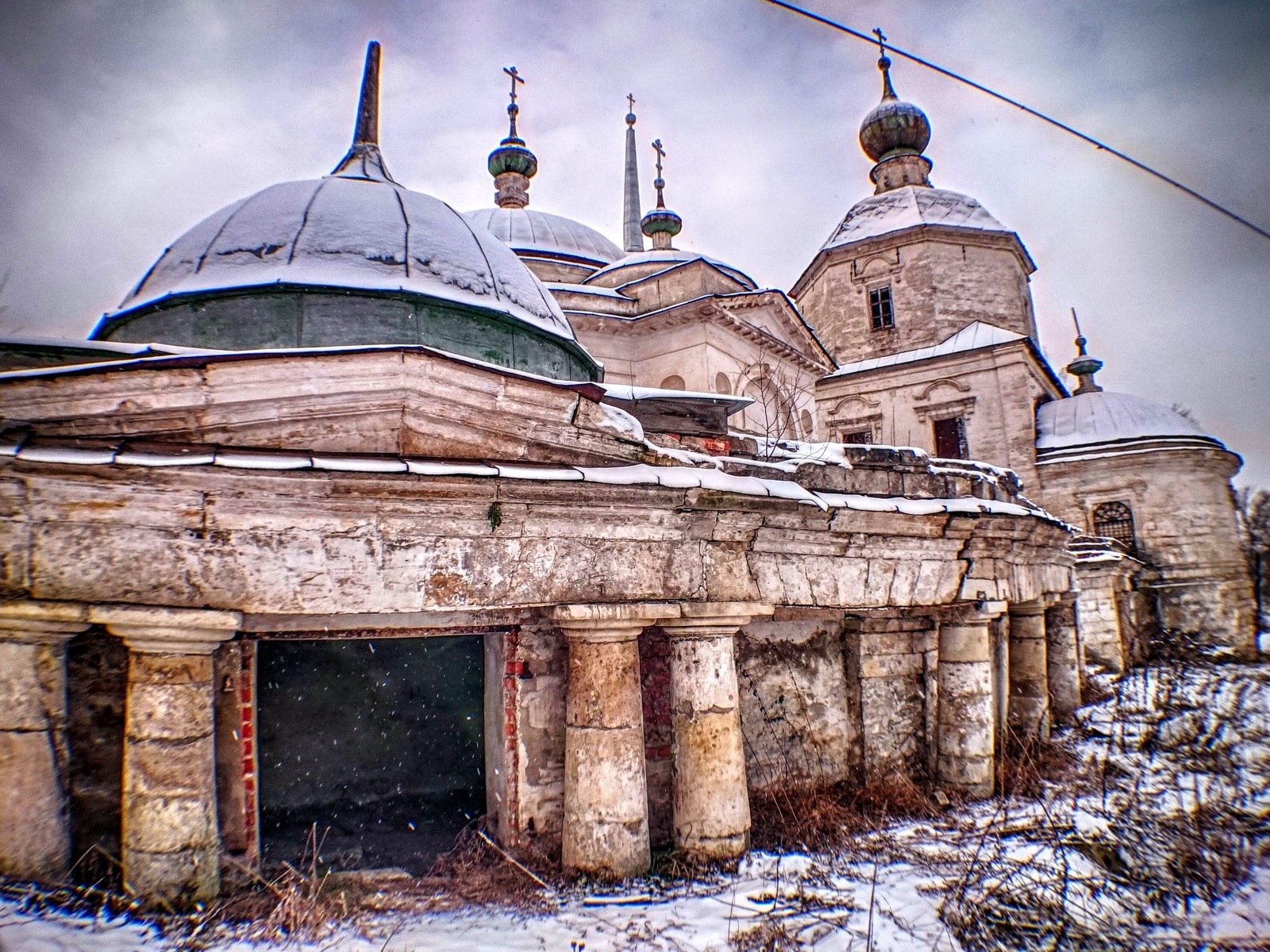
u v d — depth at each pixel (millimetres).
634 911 4996
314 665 9375
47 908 4211
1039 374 27391
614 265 20297
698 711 5973
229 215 8227
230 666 5125
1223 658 21109
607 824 5457
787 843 6430
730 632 6180
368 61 10062
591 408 5680
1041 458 25281
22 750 4383
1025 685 10242
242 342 7340
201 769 4602
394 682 9609
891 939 4758
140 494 4438
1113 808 7383
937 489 8164
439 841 6840
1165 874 5863
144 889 4402
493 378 5176
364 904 5078
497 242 9469
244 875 4957
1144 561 24094
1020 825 7078
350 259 7719
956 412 25297
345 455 4883
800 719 7480
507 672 5949
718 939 4672
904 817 7383
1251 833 6715
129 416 4512
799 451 7582
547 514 5312
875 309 28219
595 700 5578
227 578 4590
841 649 8008
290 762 8867
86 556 4395
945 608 8391
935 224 27516
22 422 4320
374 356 4809
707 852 5777
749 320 18609
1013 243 27781
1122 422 25656
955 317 27016
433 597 4992
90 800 4723
